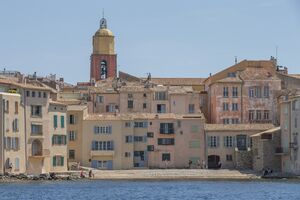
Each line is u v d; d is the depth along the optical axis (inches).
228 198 7677.2
